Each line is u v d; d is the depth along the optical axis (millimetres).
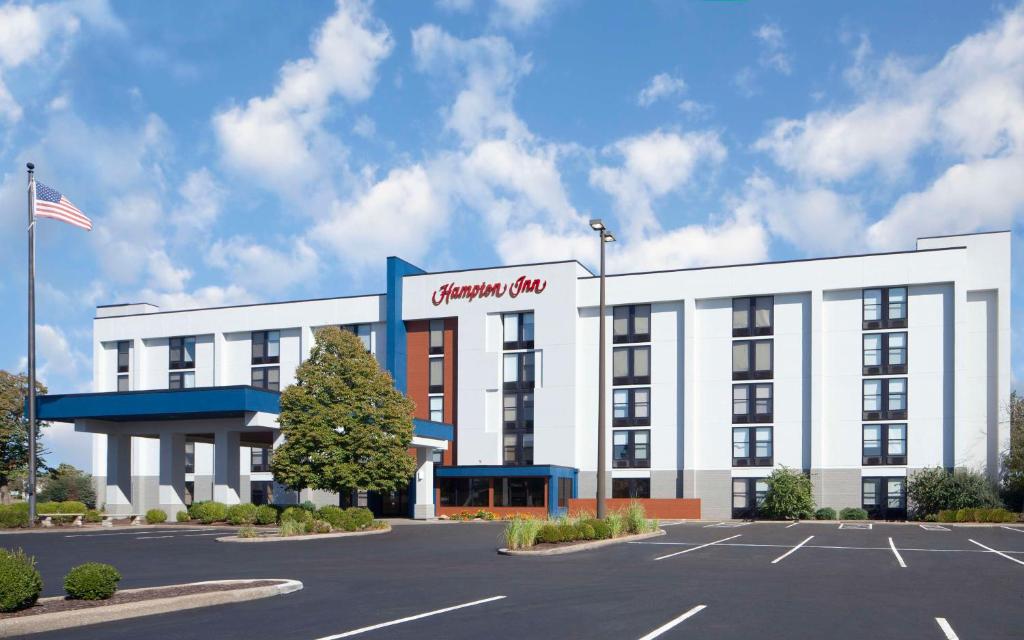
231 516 41906
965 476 50094
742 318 56938
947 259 52656
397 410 43219
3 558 13672
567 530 28016
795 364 55469
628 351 59188
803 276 55375
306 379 42188
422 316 62812
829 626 12477
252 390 43125
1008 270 53156
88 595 14719
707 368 57250
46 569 22031
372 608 14508
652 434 57969
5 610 13375
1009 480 50219
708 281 57312
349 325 65750
